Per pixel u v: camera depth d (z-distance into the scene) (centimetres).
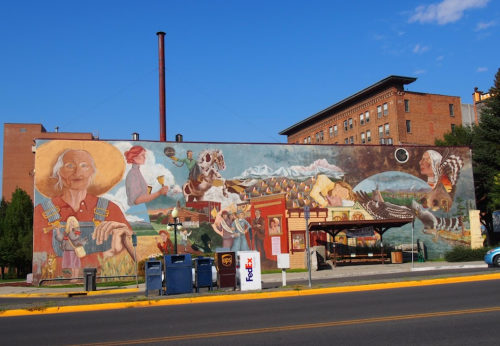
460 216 3678
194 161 3262
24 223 5159
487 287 1500
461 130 5738
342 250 3356
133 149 3177
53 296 2111
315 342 823
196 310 1274
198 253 3162
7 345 879
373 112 7075
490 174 4244
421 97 6856
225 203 3262
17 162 7869
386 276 2281
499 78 4569
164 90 4222
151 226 3119
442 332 871
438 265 2773
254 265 1730
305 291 1603
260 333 912
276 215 3319
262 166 3372
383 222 3047
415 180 3638
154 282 1636
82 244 3000
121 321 1121
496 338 817
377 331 895
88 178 3070
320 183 3444
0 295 2172
